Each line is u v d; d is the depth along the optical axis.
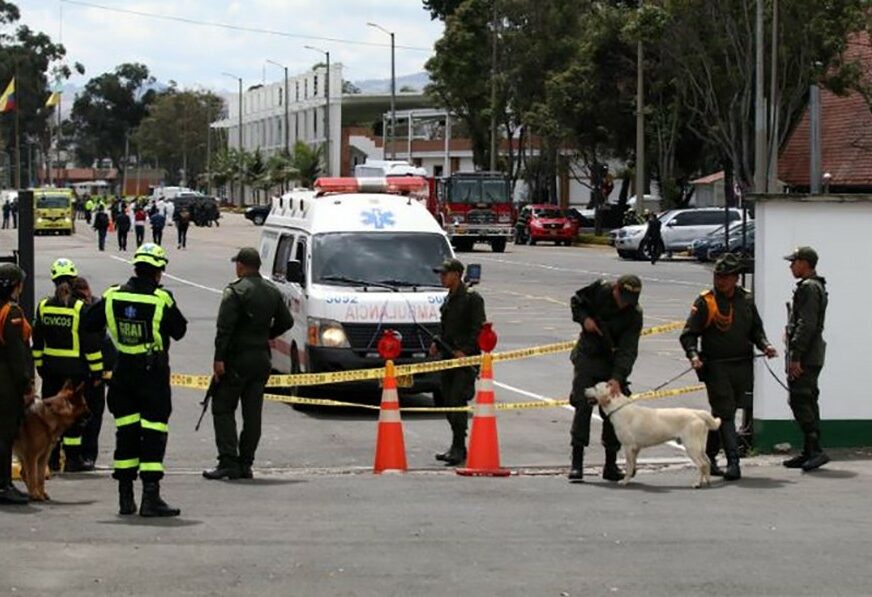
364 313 25.17
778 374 20.36
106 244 92.50
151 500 15.18
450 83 106.81
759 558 13.21
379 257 26.38
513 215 85.25
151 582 12.00
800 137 72.44
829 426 20.48
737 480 18.16
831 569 12.76
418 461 20.48
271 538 14.00
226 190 191.88
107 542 13.73
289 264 26.25
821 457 19.03
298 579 12.16
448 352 20.14
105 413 25.36
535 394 28.31
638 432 17.55
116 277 60.44
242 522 14.92
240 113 166.50
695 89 72.31
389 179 33.00
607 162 108.94
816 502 16.52
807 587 12.05
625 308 17.62
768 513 15.72
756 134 64.38
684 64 71.06
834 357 20.44
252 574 12.35
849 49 73.81
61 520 15.00
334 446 21.95
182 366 31.52
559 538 14.11
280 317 18.58
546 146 103.50
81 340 18.19
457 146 141.88
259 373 18.31
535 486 17.77
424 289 25.94
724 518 15.37
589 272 65.12
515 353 21.91
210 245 92.25
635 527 14.77
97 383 18.47
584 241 94.75
